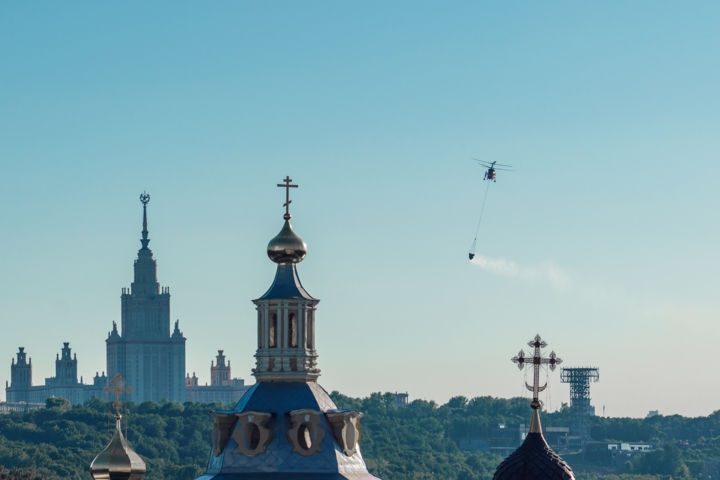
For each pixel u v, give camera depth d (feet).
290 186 504.43
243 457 472.03
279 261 497.46
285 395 480.64
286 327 487.20
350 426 478.18
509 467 472.85
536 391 479.00
